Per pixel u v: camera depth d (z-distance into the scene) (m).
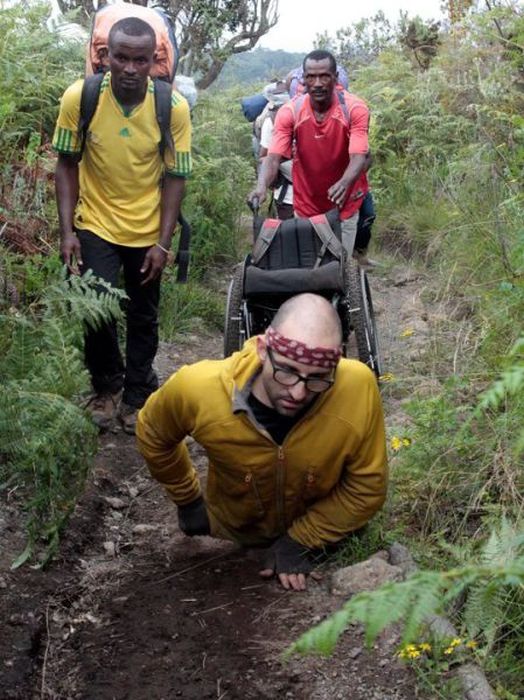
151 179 5.54
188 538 4.64
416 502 4.54
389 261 9.02
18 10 8.43
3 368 4.72
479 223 6.73
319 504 4.16
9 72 7.99
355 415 3.87
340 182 6.65
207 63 16.89
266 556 4.25
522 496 4.26
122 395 5.89
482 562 3.72
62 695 3.61
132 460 5.55
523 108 7.97
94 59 5.67
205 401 3.87
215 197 9.17
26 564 4.29
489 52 9.55
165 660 3.74
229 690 3.55
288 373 3.63
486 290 6.44
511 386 2.41
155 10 6.02
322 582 4.14
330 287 5.57
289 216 7.66
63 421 4.29
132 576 4.35
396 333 7.15
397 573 4.02
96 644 3.87
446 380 5.12
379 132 11.45
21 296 6.38
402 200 9.94
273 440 3.88
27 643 3.83
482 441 4.61
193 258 8.70
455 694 3.37
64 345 4.82
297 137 7.08
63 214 5.51
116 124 5.39
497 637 3.63
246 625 3.91
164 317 7.65
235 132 11.45
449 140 10.62
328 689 3.51
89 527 4.73
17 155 7.78
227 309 5.91
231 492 4.13
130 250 5.61
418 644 3.59
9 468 4.34
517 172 6.86
